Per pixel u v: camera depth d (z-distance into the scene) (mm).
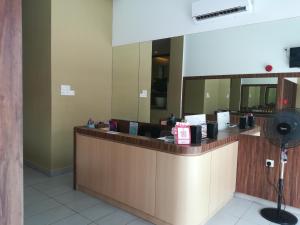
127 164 2566
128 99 4402
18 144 635
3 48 591
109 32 4426
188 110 3627
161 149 2260
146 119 4070
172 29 3689
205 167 2305
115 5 4414
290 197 2707
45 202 2844
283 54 2811
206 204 2393
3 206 617
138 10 4074
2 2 585
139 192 2482
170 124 3195
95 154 2906
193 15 3326
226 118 3297
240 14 3049
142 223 2418
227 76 3264
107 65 4422
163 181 2270
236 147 2982
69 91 3842
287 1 2734
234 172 3006
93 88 4195
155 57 3941
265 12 2887
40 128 3852
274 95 2889
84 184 3088
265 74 2959
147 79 4074
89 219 2488
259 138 2887
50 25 3543
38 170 3957
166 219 2281
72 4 3793
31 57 3928
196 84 3545
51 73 3596
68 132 3877
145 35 4008
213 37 3318
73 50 3855
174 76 3742
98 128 3084
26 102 4105
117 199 2705
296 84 2703
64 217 2518
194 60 3533
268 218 2525
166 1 3725
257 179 2926
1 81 592
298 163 2631
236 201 2951
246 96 3137
